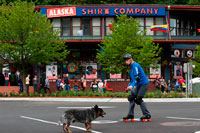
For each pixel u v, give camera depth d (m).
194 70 31.12
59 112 13.69
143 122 9.94
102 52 27.17
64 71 32.62
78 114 8.14
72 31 32.72
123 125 9.38
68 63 32.69
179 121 10.10
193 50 34.97
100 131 8.42
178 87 29.36
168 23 32.69
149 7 32.47
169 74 33.41
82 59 32.66
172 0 43.97
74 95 24.25
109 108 15.64
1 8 25.44
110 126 9.29
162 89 29.55
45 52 24.77
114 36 26.58
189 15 35.31
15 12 25.06
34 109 15.21
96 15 32.25
